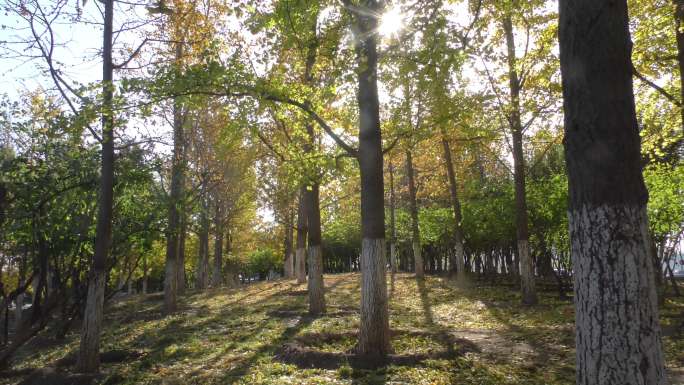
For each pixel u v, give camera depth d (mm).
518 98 15867
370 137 9258
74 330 15961
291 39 8984
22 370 10125
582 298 3764
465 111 10891
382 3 8703
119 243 11562
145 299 26812
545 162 27188
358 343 8930
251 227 40594
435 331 11555
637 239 3652
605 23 3836
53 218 10336
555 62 13258
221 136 10508
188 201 13906
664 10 11008
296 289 24750
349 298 20844
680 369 7910
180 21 13148
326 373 7977
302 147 14406
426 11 8000
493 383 7184
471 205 24219
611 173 3699
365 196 9156
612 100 3770
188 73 8727
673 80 13133
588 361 3682
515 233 22422
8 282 14117
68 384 8352
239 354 9992
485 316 14688
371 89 9328
